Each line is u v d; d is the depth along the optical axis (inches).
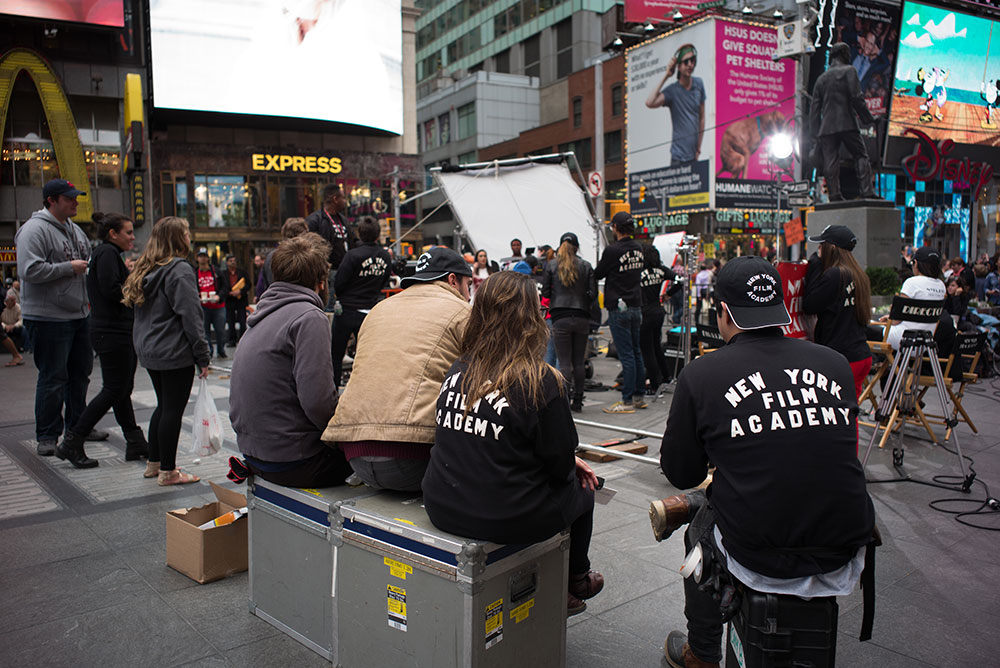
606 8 1756.9
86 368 227.3
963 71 1085.1
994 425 268.2
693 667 105.0
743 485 80.2
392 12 1023.0
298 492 111.1
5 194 766.5
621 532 161.3
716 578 85.5
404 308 111.5
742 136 1182.3
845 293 185.0
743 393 82.1
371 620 100.0
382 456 103.6
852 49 983.6
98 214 212.4
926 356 217.9
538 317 94.3
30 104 778.8
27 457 219.0
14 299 481.1
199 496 183.0
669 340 354.0
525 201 518.0
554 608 100.6
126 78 800.9
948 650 114.1
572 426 92.9
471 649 88.0
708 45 1154.7
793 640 79.2
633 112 1328.7
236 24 903.1
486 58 2118.6
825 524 78.2
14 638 114.8
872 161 1031.6
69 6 747.4
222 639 115.1
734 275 86.9
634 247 282.4
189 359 184.7
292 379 115.2
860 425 265.6
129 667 106.9
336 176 1019.3
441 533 91.2
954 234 1229.7
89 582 135.2
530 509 88.7
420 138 2183.8
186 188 938.7
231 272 540.7
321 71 958.4
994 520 170.4
